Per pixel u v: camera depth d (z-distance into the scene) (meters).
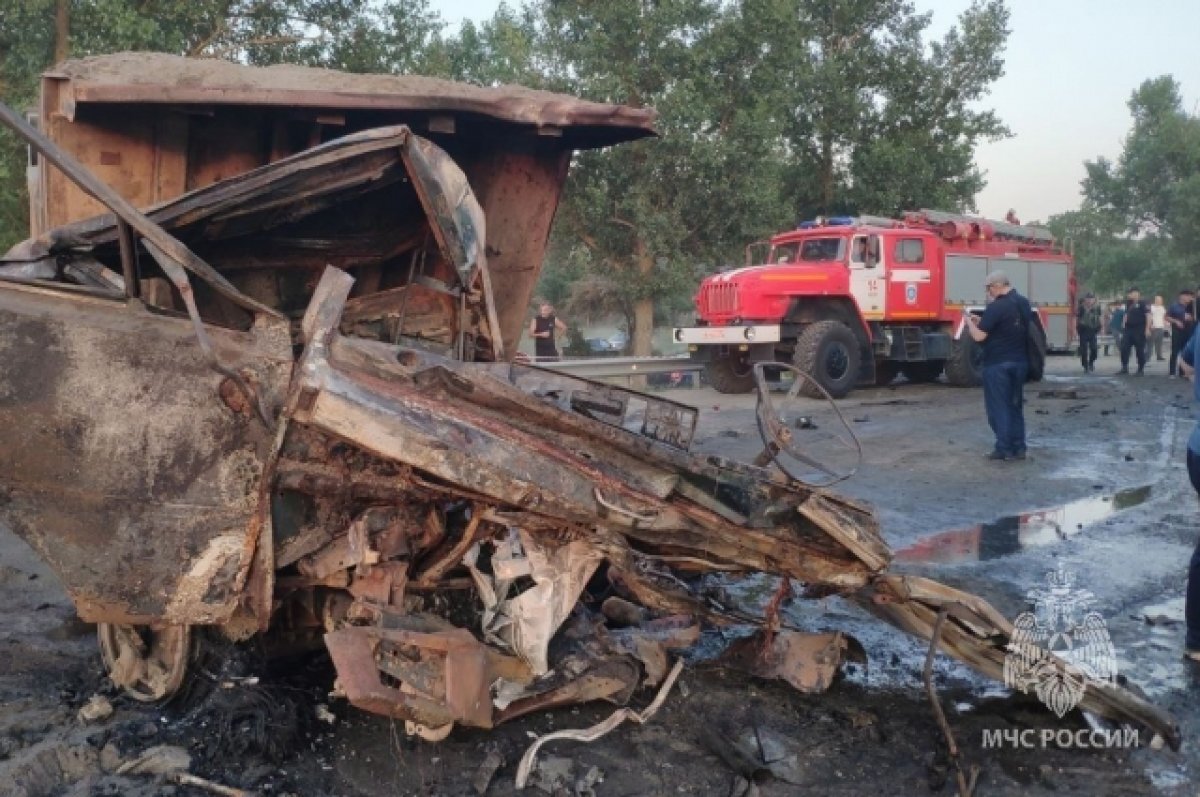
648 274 20.23
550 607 3.41
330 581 3.27
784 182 24.59
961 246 17.05
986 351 9.41
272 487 3.01
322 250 4.64
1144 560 5.96
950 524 6.91
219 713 3.38
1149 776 3.32
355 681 2.88
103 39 12.32
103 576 2.90
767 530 3.46
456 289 4.59
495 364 3.72
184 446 2.92
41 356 2.88
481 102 5.60
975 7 24.70
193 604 2.96
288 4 14.91
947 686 4.07
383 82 5.66
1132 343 20.30
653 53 18.95
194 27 13.90
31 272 3.53
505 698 3.39
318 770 3.21
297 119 5.34
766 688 3.96
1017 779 3.29
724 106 19.70
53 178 5.05
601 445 3.28
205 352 2.83
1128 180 56.06
